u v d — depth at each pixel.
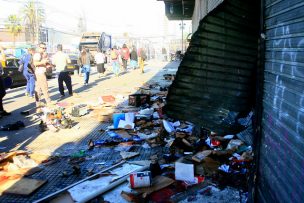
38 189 4.45
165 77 18.06
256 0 3.13
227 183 4.31
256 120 3.20
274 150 2.64
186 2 21.42
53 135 7.12
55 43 52.19
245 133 5.43
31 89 12.75
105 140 6.54
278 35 2.54
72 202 3.98
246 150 5.18
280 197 2.44
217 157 5.06
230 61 3.67
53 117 7.92
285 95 2.38
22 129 7.70
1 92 9.12
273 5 2.66
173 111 4.26
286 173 2.32
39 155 5.74
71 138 6.88
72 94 12.79
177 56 39.59
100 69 20.17
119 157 5.62
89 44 37.50
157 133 6.68
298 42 2.10
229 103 3.94
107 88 14.92
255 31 3.41
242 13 3.29
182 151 5.57
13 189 4.38
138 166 5.05
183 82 3.95
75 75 22.97
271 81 2.76
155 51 52.59
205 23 3.43
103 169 5.09
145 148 6.04
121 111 9.16
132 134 6.88
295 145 2.15
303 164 2.01
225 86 3.85
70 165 5.33
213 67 3.75
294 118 2.18
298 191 2.09
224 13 3.30
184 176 4.46
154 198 4.03
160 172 4.72
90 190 4.29
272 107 2.72
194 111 4.15
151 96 11.38
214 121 4.11
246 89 3.81
